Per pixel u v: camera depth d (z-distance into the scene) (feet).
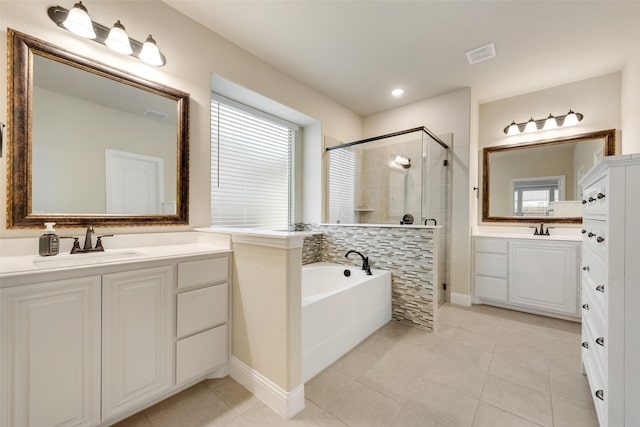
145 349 4.24
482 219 11.05
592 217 4.40
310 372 5.43
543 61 8.21
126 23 5.43
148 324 4.26
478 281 9.87
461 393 4.94
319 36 7.13
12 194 4.27
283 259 4.43
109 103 5.28
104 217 5.19
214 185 8.08
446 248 10.19
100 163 5.17
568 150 9.52
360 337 6.96
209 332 5.06
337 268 9.05
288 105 9.04
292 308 4.46
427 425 4.18
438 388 5.08
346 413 4.44
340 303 6.29
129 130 5.54
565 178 9.54
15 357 3.18
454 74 9.00
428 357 6.22
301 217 11.02
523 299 8.96
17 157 4.31
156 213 5.90
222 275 5.27
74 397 3.59
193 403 4.64
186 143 6.33
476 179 10.77
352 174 10.97
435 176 9.89
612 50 7.59
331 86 9.88
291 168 10.72
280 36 7.14
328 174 10.73
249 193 9.12
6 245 4.19
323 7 6.10
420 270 7.90
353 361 6.05
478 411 4.48
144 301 4.22
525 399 4.76
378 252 8.87
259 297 4.85
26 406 3.25
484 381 5.30
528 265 8.87
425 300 7.77
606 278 3.43
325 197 10.59
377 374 5.55
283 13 6.29
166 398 4.75
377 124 12.27
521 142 10.34
